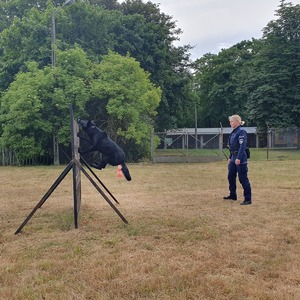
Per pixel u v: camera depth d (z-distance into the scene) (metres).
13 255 5.16
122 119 22.84
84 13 26.48
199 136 50.66
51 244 5.66
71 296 3.81
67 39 26.44
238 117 8.90
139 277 4.27
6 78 26.69
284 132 37.56
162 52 32.38
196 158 23.88
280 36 36.66
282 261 4.77
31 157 22.67
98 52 27.69
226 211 7.87
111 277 4.30
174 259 4.86
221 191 10.79
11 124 22.09
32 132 22.20
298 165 19.45
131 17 31.73
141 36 31.75
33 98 21.33
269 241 5.68
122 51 30.05
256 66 38.28
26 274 4.45
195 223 6.80
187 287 3.99
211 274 4.36
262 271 4.43
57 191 11.22
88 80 23.16
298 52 35.75
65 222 7.07
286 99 36.06
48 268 4.62
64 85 22.31
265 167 18.36
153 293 3.86
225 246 5.41
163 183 12.71
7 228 6.77
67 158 23.80
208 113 59.16
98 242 5.73
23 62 25.89
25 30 26.05
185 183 12.66
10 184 13.13
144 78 23.97
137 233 6.18
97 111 23.48
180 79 35.72
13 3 32.06
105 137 7.45
